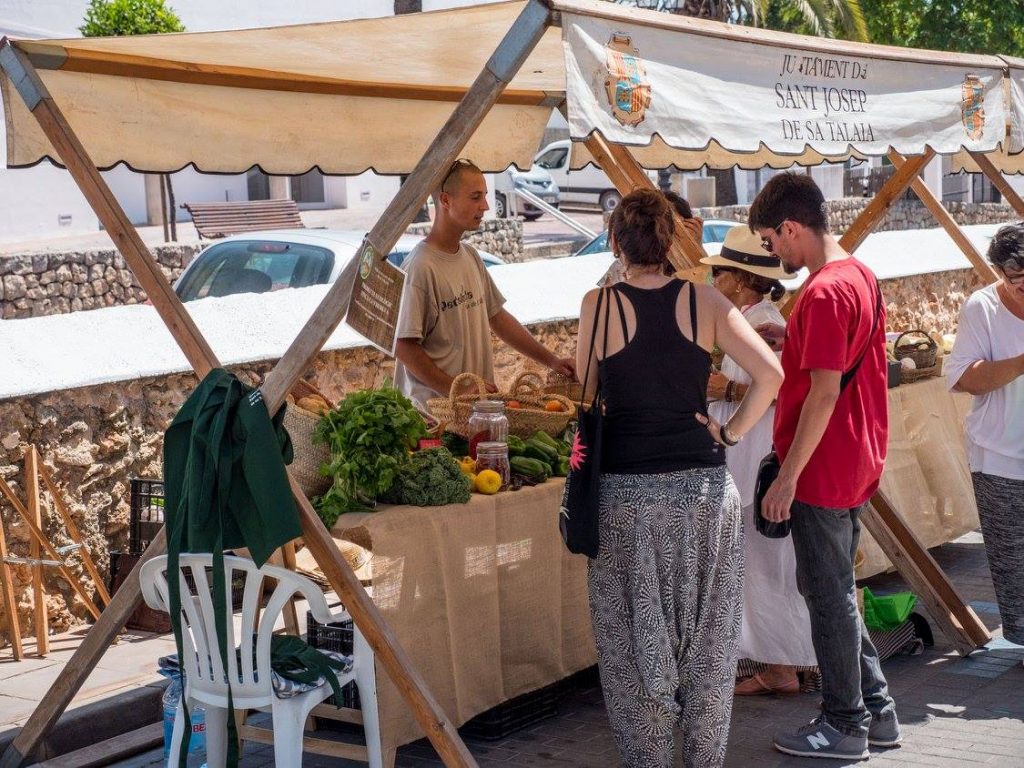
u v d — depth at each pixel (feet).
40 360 18.25
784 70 13.55
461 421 15.75
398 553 13.32
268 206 62.90
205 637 12.51
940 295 40.19
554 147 106.11
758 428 15.98
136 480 18.74
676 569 12.28
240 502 12.19
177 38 14.40
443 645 13.83
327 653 13.26
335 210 84.12
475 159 20.43
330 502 13.48
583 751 14.88
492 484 14.64
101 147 15.28
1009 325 16.55
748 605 16.10
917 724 15.39
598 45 11.46
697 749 12.82
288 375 12.30
